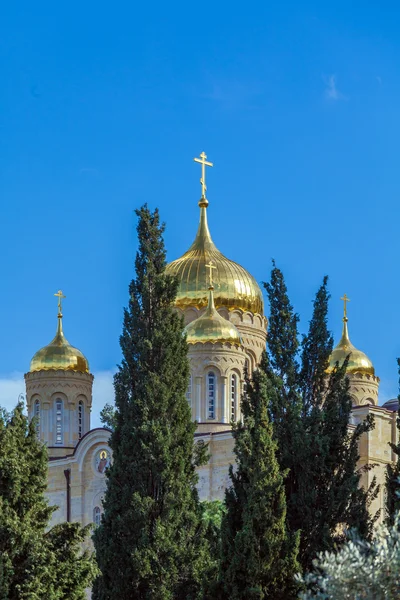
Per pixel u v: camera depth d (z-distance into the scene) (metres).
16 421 71.69
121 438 80.50
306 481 72.94
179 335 82.81
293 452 73.94
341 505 72.06
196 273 126.25
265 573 68.06
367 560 52.47
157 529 76.31
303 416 76.50
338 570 52.31
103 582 77.31
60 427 125.31
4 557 65.69
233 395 114.62
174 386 81.56
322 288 79.12
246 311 126.62
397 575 51.59
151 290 84.31
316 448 73.31
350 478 72.94
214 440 105.50
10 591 65.50
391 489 70.44
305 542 71.88
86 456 115.81
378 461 98.81
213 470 105.06
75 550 69.31
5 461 68.19
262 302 130.00
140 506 77.19
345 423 75.25
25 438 71.19
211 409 113.38
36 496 69.06
